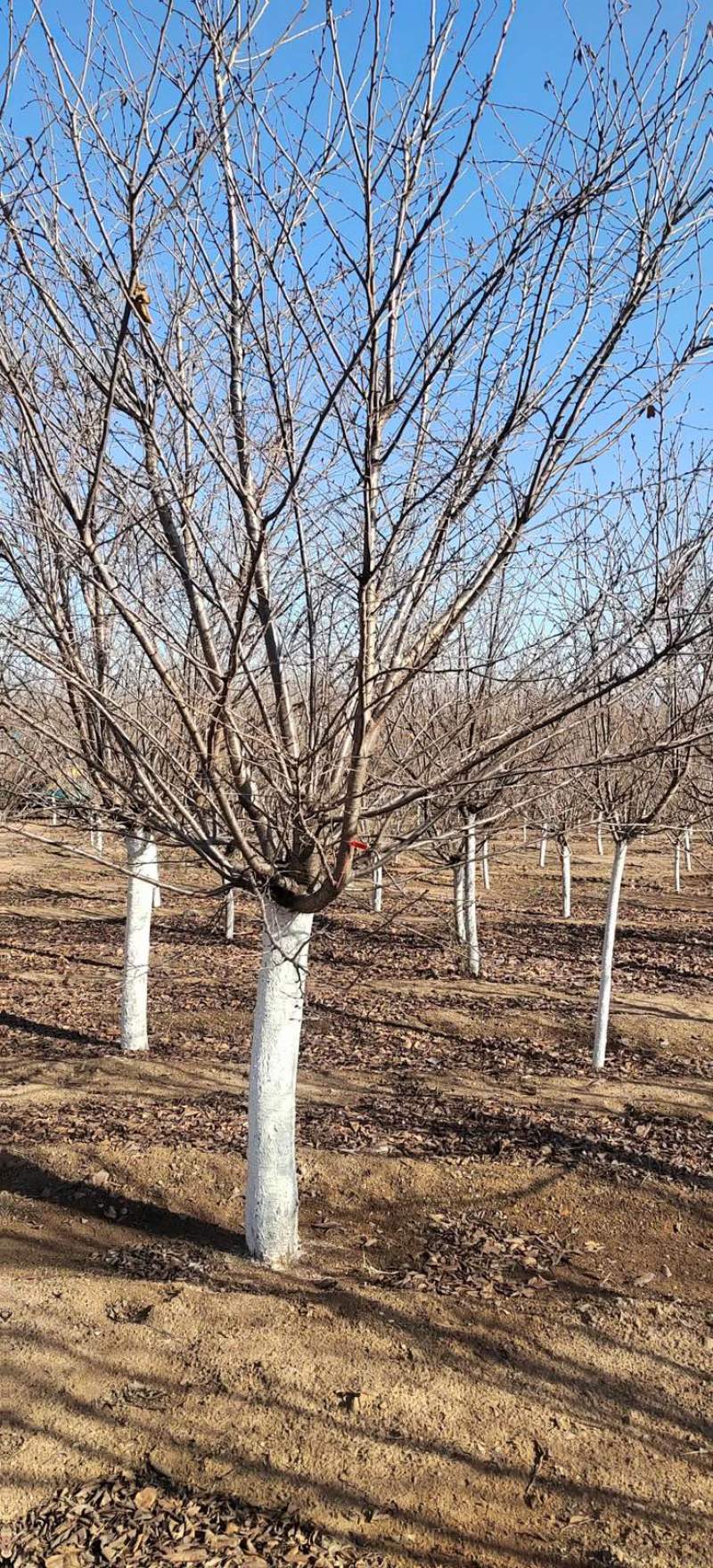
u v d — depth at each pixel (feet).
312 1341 12.16
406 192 9.64
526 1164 18.34
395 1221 16.74
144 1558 8.95
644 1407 11.14
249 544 10.50
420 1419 10.77
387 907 44.01
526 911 46.50
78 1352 11.84
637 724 21.04
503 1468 10.13
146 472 10.52
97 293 10.71
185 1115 20.43
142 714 12.94
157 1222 16.58
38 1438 10.38
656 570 11.47
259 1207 14.74
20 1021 27.02
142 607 10.28
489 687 15.69
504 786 12.44
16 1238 15.88
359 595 9.87
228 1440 10.41
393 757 13.57
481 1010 28.32
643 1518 9.54
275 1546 9.14
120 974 32.58
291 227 9.93
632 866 64.95
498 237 10.03
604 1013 23.84
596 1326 12.76
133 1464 10.09
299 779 11.14
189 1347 11.98
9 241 10.03
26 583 10.41
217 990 30.66
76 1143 18.99
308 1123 20.12
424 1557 9.07
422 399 9.41
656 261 9.92
